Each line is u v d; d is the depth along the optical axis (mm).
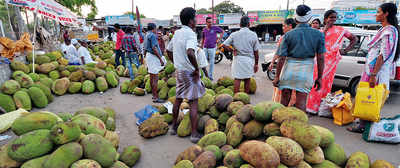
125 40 6742
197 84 3146
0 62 4730
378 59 3156
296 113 2346
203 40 6820
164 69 6277
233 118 2990
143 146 3213
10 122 3424
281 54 3004
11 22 9352
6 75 4754
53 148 2094
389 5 3041
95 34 19359
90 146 2096
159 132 3467
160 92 5418
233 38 4449
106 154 2145
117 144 2795
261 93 5887
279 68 3096
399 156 2916
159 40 9797
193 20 3033
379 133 3178
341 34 3840
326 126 3859
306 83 2969
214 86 5551
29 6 5746
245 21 4332
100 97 5555
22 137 2006
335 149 2371
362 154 2309
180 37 3018
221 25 32250
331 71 4039
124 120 4191
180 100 3367
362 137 3406
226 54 10625
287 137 2238
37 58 6383
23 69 5266
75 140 2098
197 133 3299
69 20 7848
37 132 2070
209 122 3271
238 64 4543
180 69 3104
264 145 2021
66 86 5492
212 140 2689
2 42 5602
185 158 2463
